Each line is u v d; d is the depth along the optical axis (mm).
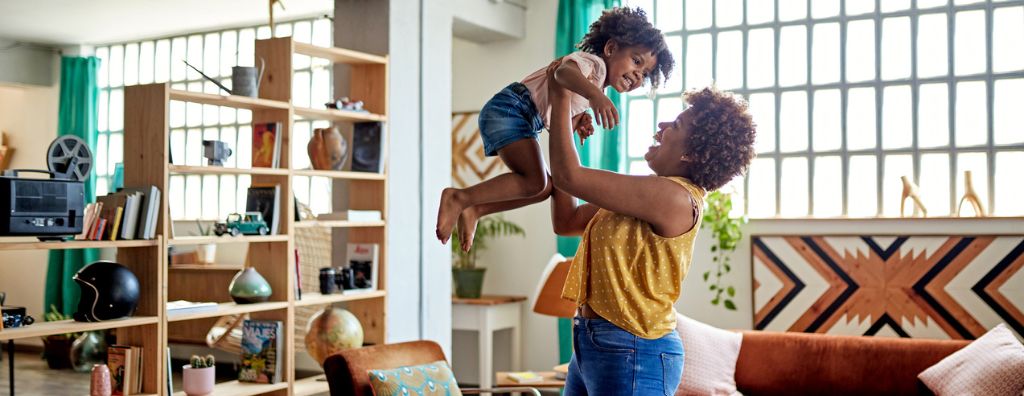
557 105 2037
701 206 2109
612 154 6020
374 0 5344
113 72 8844
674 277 2100
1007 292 5195
